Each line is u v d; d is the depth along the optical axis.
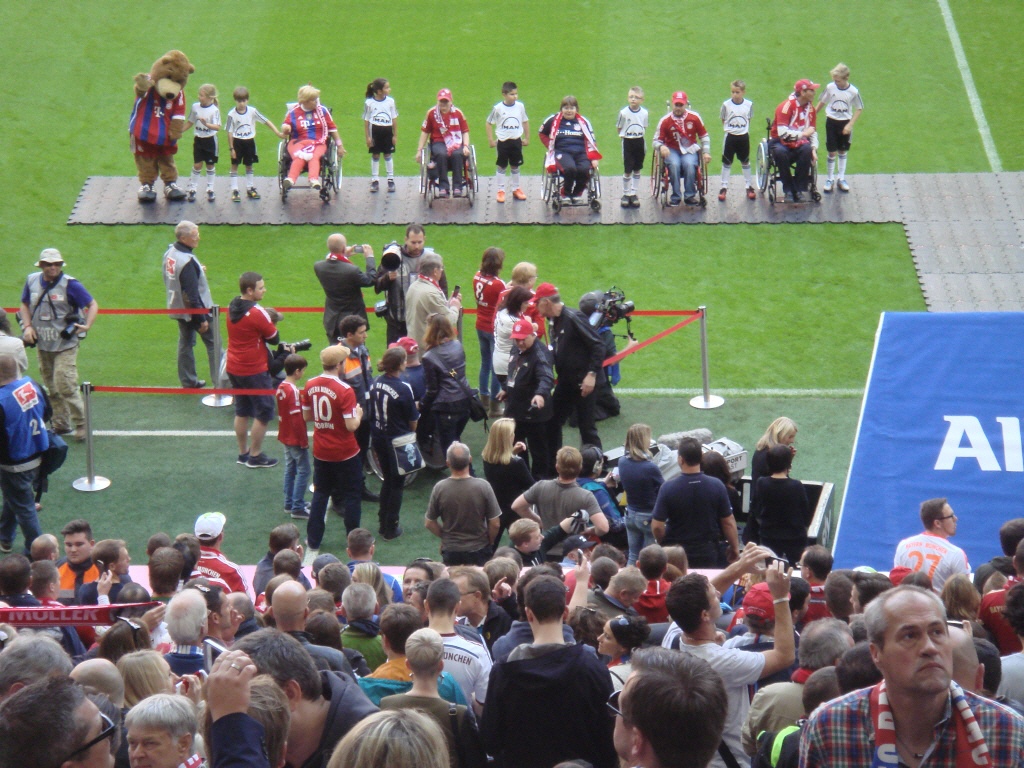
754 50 23.44
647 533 11.73
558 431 14.23
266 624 8.01
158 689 5.79
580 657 5.49
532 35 24.06
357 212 19.75
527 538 9.56
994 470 11.63
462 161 19.53
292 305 17.94
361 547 9.81
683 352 17.00
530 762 5.48
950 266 18.42
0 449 12.03
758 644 6.70
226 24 24.33
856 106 19.52
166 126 19.31
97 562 9.19
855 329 17.30
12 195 20.09
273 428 15.74
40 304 14.55
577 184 19.36
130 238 19.31
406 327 15.31
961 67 22.97
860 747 3.70
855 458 11.98
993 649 5.65
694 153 19.59
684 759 3.77
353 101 22.34
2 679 5.06
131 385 16.47
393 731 3.67
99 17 24.36
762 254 18.84
